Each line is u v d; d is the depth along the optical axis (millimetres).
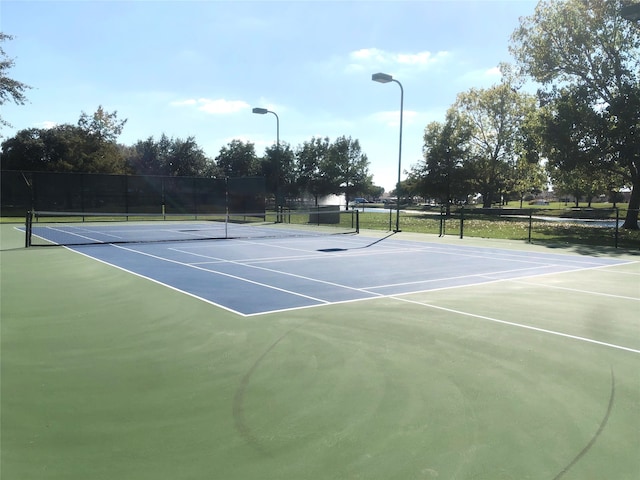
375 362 5184
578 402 4223
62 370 4887
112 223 31500
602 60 29156
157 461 3238
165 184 34406
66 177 31547
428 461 3262
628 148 26797
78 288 9164
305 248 16984
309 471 3127
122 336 6059
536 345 5820
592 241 21531
